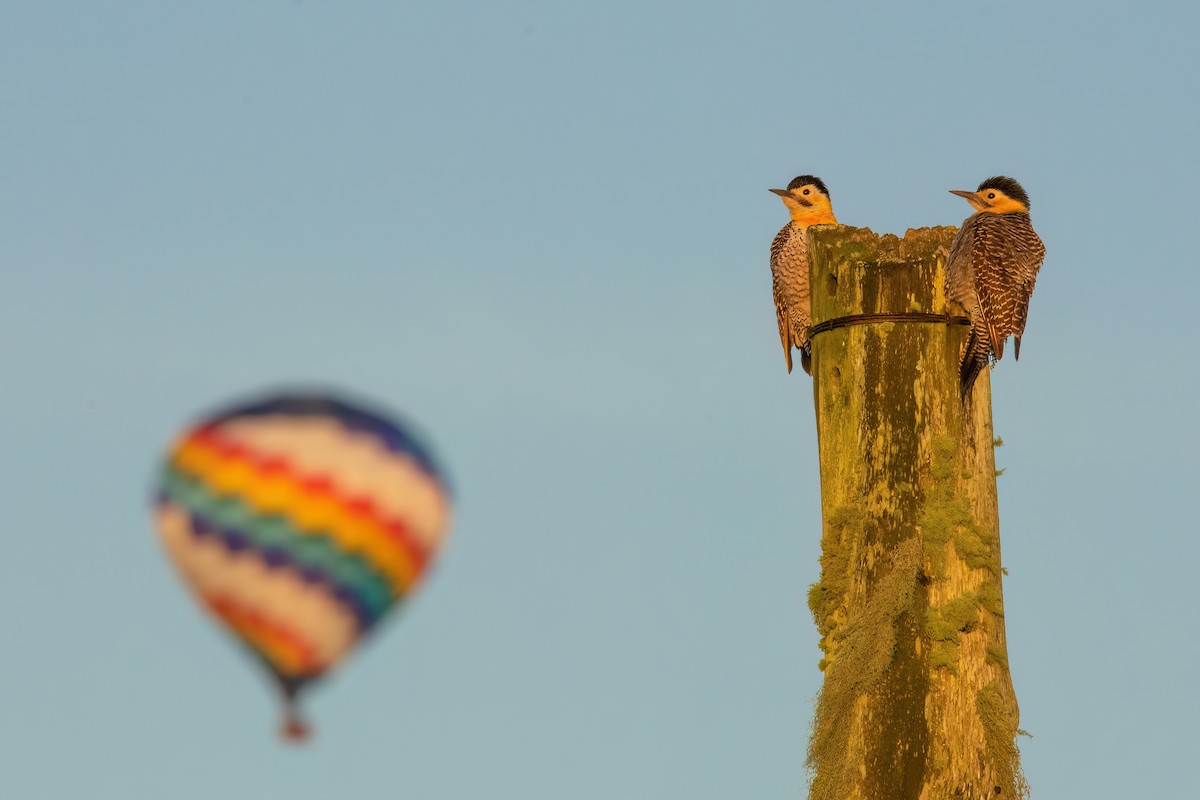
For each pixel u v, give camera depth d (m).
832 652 11.45
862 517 11.40
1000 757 10.79
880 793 10.79
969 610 11.00
